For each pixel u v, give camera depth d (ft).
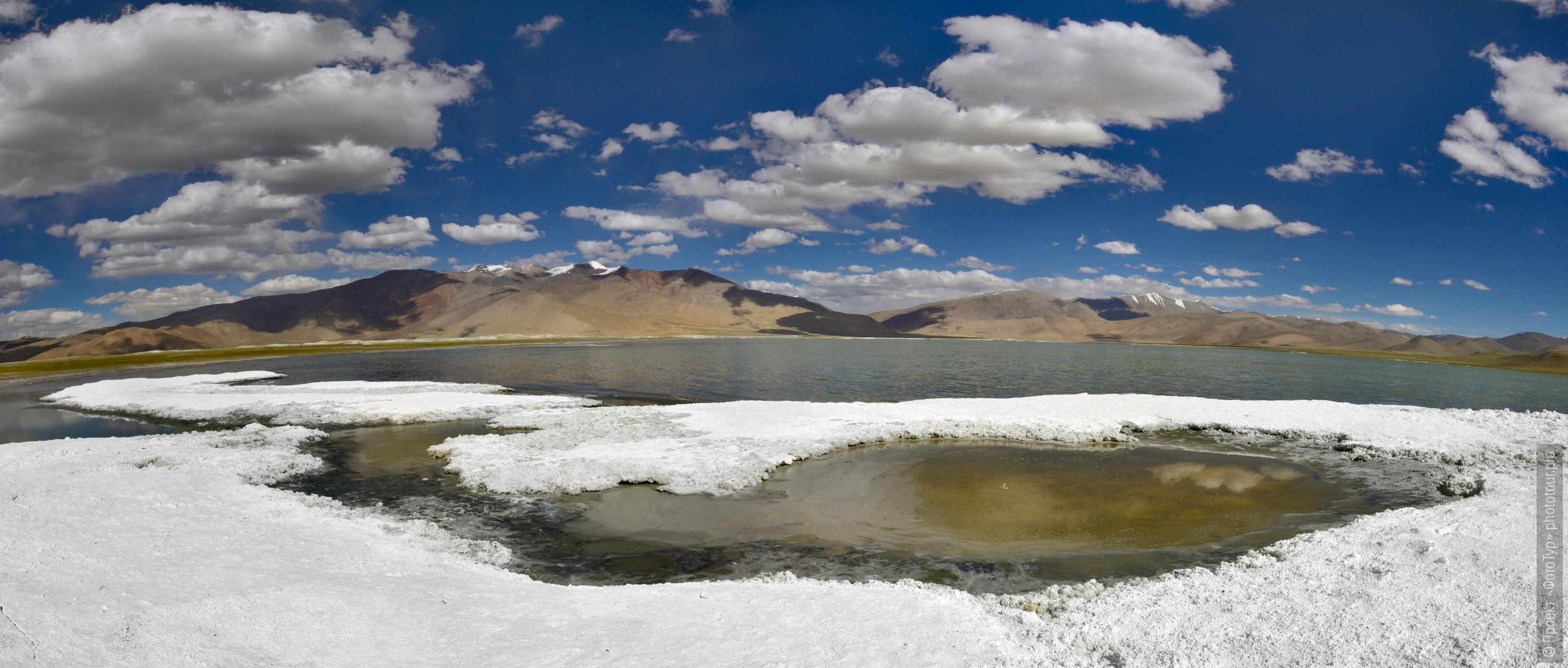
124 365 285.43
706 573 43.98
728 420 94.02
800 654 26.94
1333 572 35.96
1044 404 106.22
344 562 37.88
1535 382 243.60
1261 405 102.73
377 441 87.97
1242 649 28.09
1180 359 374.84
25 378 221.66
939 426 88.84
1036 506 57.77
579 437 83.15
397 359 322.96
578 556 47.14
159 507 47.93
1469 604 30.30
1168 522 53.26
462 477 67.67
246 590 31.01
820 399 142.72
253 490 58.18
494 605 32.45
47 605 26.61
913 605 32.27
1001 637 29.32
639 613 31.48
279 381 194.18
